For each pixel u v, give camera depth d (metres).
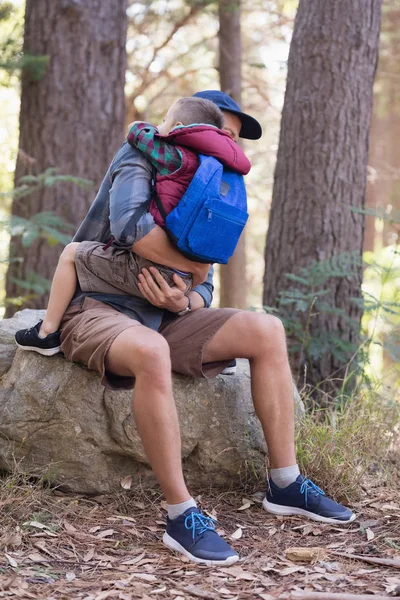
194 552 3.41
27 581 3.15
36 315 4.90
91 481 4.21
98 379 4.18
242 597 3.04
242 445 4.38
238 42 12.86
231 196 3.64
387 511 4.13
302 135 6.74
